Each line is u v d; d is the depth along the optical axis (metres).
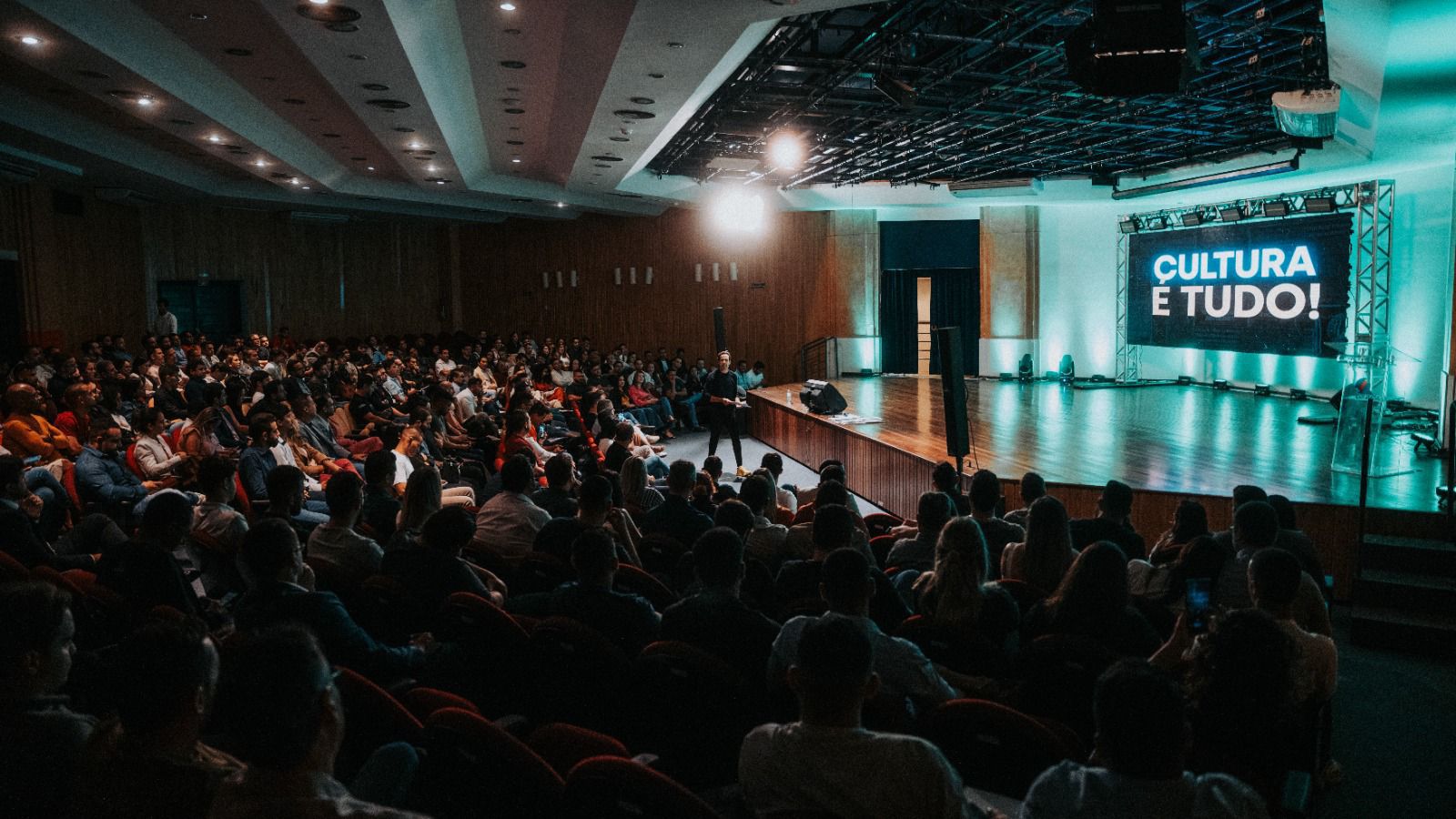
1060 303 19.23
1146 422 12.45
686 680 2.75
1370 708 4.86
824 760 1.86
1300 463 9.12
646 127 10.89
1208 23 8.12
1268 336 15.02
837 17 8.62
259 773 1.41
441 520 3.65
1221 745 2.17
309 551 4.10
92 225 15.45
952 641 3.27
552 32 7.62
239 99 10.16
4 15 6.46
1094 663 2.90
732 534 3.19
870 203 19.27
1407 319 13.27
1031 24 8.36
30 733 1.88
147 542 3.57
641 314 20.92
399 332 21.17
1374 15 5.77
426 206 19.25
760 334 20.45
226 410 8.85
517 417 8.91
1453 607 5.95
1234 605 3.92
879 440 10.88
